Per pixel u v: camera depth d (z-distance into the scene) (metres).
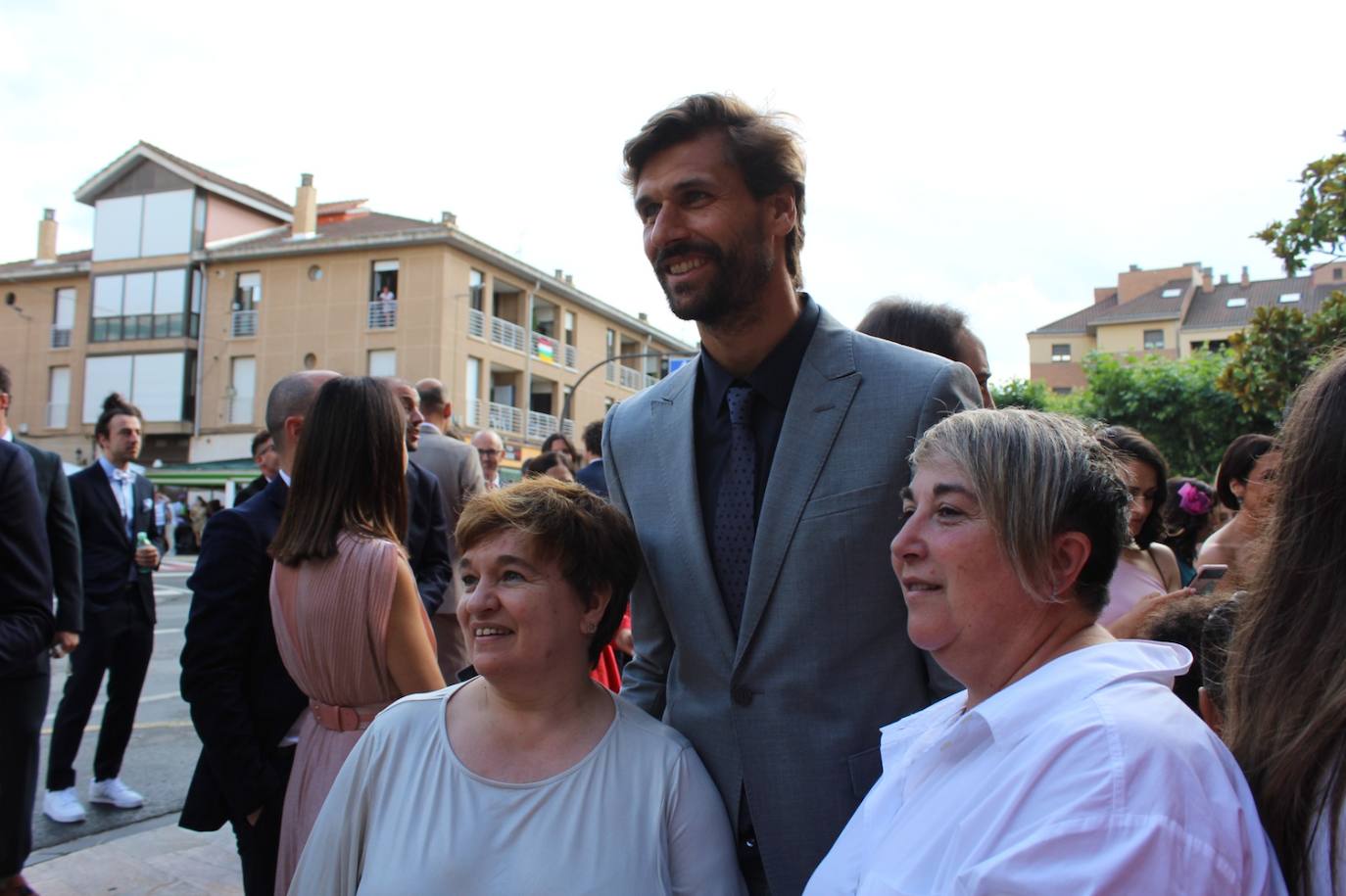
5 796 3.05
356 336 26.92
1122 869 0.94
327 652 2.14
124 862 3.77
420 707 1.76
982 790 1.11
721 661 1.73
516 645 1.63
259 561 2.40
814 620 1.64
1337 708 0.99
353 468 2.25
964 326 2.54
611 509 1.80
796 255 1.84
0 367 3.79
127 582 4.57
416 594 2.26
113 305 30.25
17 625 3.02
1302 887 1.00
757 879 1.70
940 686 1.63
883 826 1.32
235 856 3.86
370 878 1.59
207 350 28.98
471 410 27.48
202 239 29.83
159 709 6.80
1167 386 24.98
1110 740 1.02
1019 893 0.98
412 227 27.30
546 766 1.64
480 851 1.55
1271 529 1.15
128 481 4.88
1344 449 1.05
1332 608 1.04
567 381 33.03
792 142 1.72
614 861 1.55
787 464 1.69
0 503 3.03
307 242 27.39
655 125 1.70
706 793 1.66
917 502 1.30
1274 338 7.71
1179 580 3.14
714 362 1.87
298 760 2.20
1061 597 1.22
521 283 30.12
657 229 1.71
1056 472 1.19
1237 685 1.16
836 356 1.75
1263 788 1.06
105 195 30.69
